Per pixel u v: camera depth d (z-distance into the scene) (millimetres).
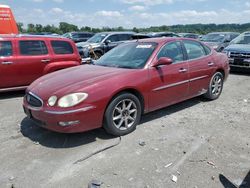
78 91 3920
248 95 7211
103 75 4398
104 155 3836
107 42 14508
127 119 4520
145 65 4781
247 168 3490
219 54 6750
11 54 7051
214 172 3395
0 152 3939
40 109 4016
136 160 3693
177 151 3941
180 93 5445
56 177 3316
